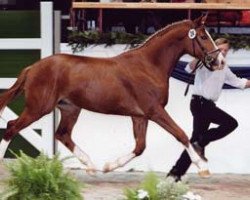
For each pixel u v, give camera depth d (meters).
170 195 7.47
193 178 14.46
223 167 15.03
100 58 13.52
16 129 13.46
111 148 15.05
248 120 14.89
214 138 13.84
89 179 14.13
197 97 13.71
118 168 14.70
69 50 15.08
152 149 14.97
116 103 13.33
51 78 13.30
